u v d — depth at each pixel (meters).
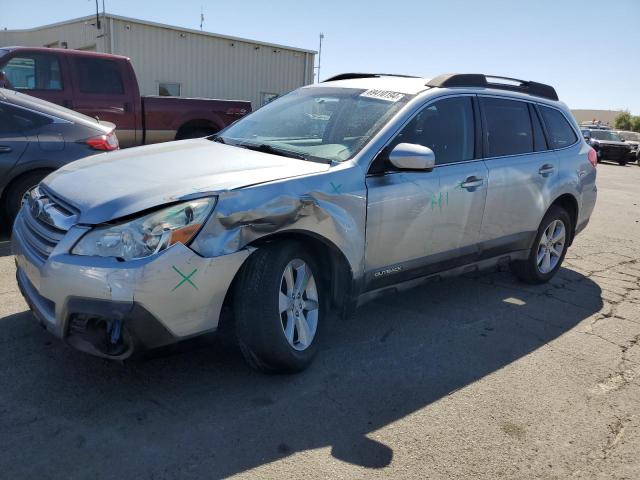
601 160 28.64
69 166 3.73
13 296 4.40
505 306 5.10
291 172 3.39
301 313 3.50
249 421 3.01
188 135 10.27
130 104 9.45
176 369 3.49
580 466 2.87
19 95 6.20
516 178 4.87
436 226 4.18
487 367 3.87
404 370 3.73
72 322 2.87
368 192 3.65
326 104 4.40
